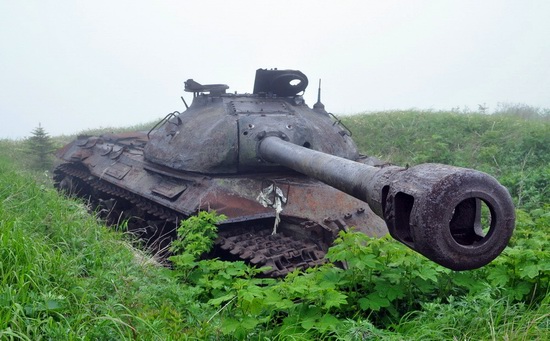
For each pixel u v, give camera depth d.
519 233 7.41
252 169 8.88
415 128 17.11
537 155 13.62
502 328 4.96
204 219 7.50
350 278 6.05
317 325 5.09
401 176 4.49
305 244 7.55
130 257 6.71
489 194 4.09
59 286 5.16
